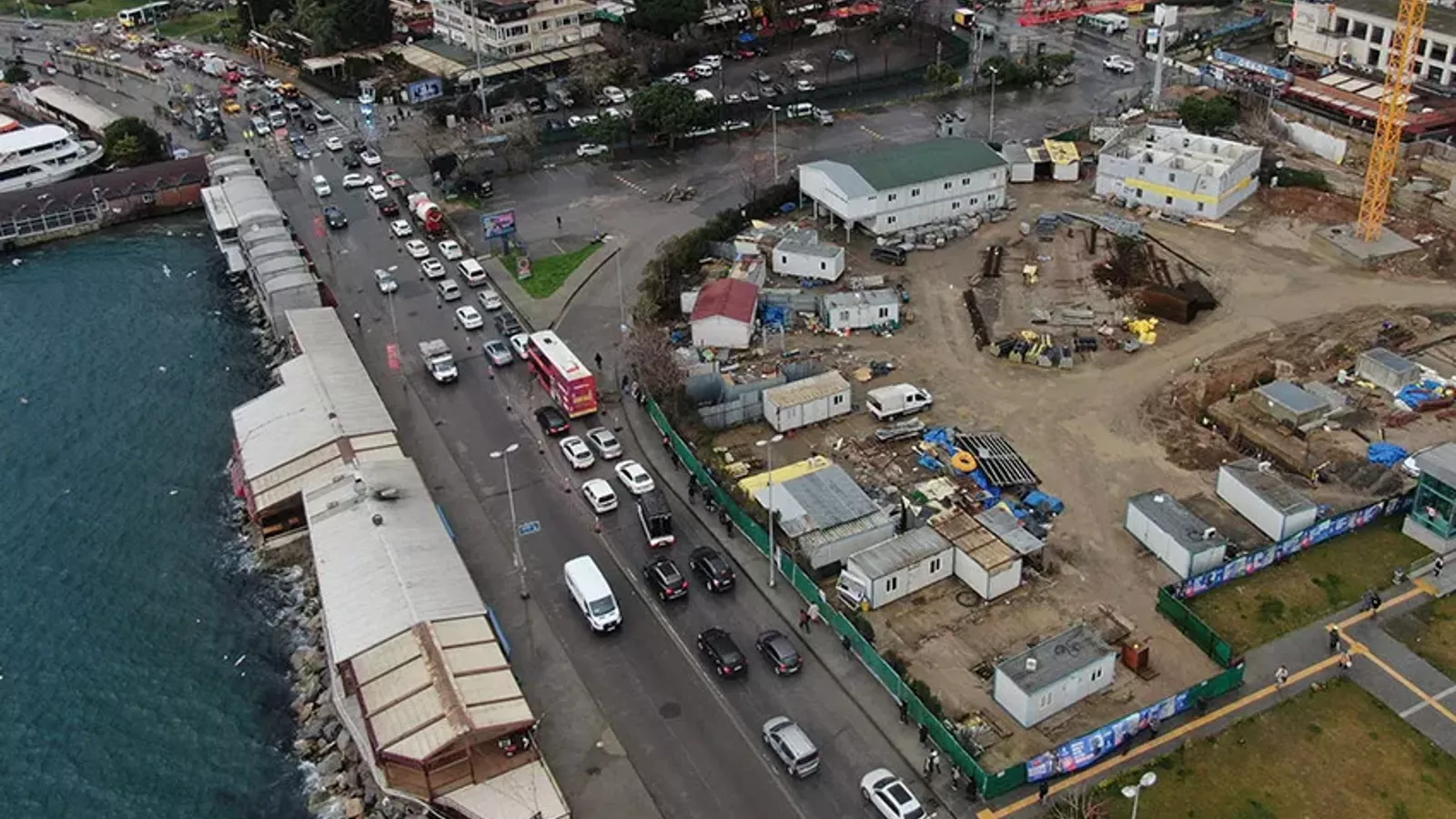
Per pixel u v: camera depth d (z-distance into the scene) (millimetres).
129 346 113438
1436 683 66375
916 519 80938
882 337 106562
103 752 69312
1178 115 150500
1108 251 119938
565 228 131250
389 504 77750
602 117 152125
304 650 75500
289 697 72562
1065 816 58625
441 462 90438
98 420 101375
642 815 60500
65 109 171625
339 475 81875
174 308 120688
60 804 66125
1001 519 78875
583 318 111562
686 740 65062
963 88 171750
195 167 145625
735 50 191250
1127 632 71125
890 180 122750
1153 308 107938
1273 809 59156
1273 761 61812
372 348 107688
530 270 120500
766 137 156125
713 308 104750
